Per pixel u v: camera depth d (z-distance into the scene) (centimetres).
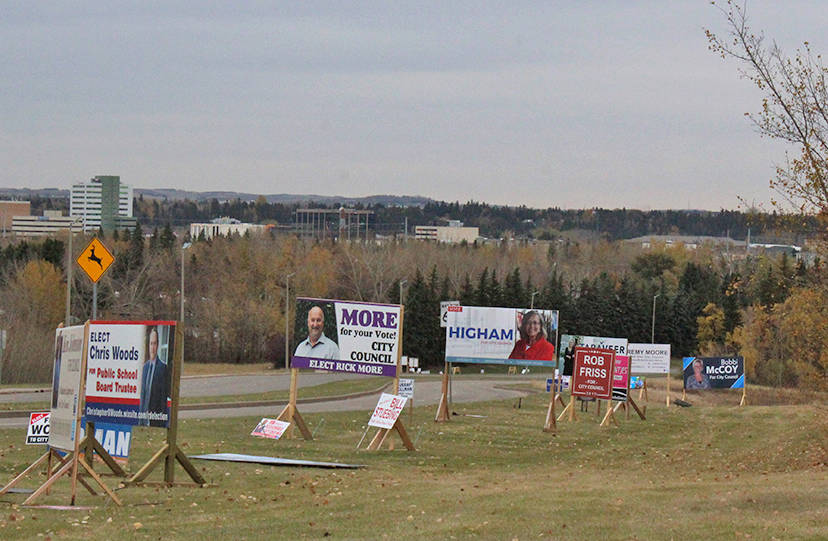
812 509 1402
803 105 2289
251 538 1220
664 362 4922
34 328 6031
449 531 1252
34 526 1288
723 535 1190
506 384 6316
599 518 1337
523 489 1716
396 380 2708
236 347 9425
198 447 2344
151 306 9919
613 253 16675
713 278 11600
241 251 10950
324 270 11006
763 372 7400
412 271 12056
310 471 2042
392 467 2231
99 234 11731
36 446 2159
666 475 2155
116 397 1678
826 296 2612
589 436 3172
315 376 6644
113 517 1383
